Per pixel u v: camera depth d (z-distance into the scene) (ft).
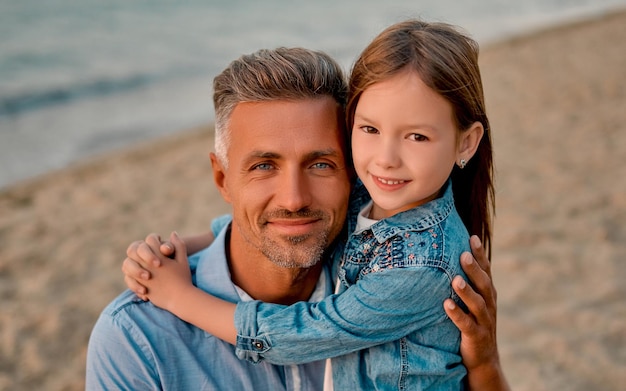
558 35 58.34
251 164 6.12
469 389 7.00
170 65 55.42
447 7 93.20
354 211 7.10
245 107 6.12
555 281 17.57
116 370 6.23
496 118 33.22
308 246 6.25
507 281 17.71
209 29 74.79
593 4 90.84
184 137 35.63
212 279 6.75
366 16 84.58
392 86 6.07
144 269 6.53
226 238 7.13
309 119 6.09
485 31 69.26
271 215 6.16
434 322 6.47
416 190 6.25
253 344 6.20
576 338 15.26
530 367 14.38
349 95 6.42
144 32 70.74
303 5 96.12
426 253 6.30
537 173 25.17
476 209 7.42
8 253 21.66
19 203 26.32
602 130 30.01
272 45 65.21
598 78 40.22
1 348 16.52
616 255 18.66
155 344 6.27
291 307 6.38
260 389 6.43
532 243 19.61
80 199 26.50
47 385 15.23
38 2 84.69
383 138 6.19
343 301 6.30
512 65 46.55
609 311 16.17
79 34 67.21
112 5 87.20
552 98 36.35
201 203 25.71
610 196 22.53
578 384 13.83
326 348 6.20
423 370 6.40
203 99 44.73
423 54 6.04
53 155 32.58
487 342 6.55
